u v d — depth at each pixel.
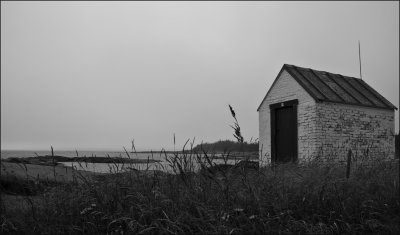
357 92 11.20
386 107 11.00
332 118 9.72
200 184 4.16
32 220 4.00
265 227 3.57
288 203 4.16
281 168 5.48
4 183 5.50
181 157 4.25
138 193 3.97
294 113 10.12
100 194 4.24
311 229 3.71
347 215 4.18
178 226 3.55
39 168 6.94
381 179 5.58
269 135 11.07
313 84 10.09
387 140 10.97
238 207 3.87
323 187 4.37
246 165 4.54
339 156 9.65
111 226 3.77
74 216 4.04
